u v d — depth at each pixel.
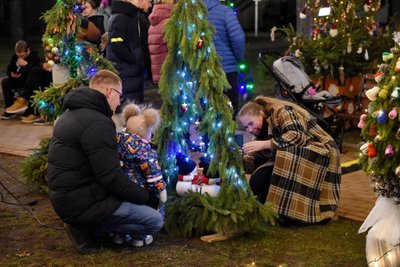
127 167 4.69
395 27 9.94
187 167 5.10
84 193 4.52
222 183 4.91
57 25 6.34
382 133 4.04
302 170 5.25
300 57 9.08
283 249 4.81
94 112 4.52
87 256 4.72
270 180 5.36
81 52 6.55
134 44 7.91
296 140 5.25
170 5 7.93
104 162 4.43
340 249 4.80
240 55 7.69
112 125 4.50
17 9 23.45
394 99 3.99
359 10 9.36
